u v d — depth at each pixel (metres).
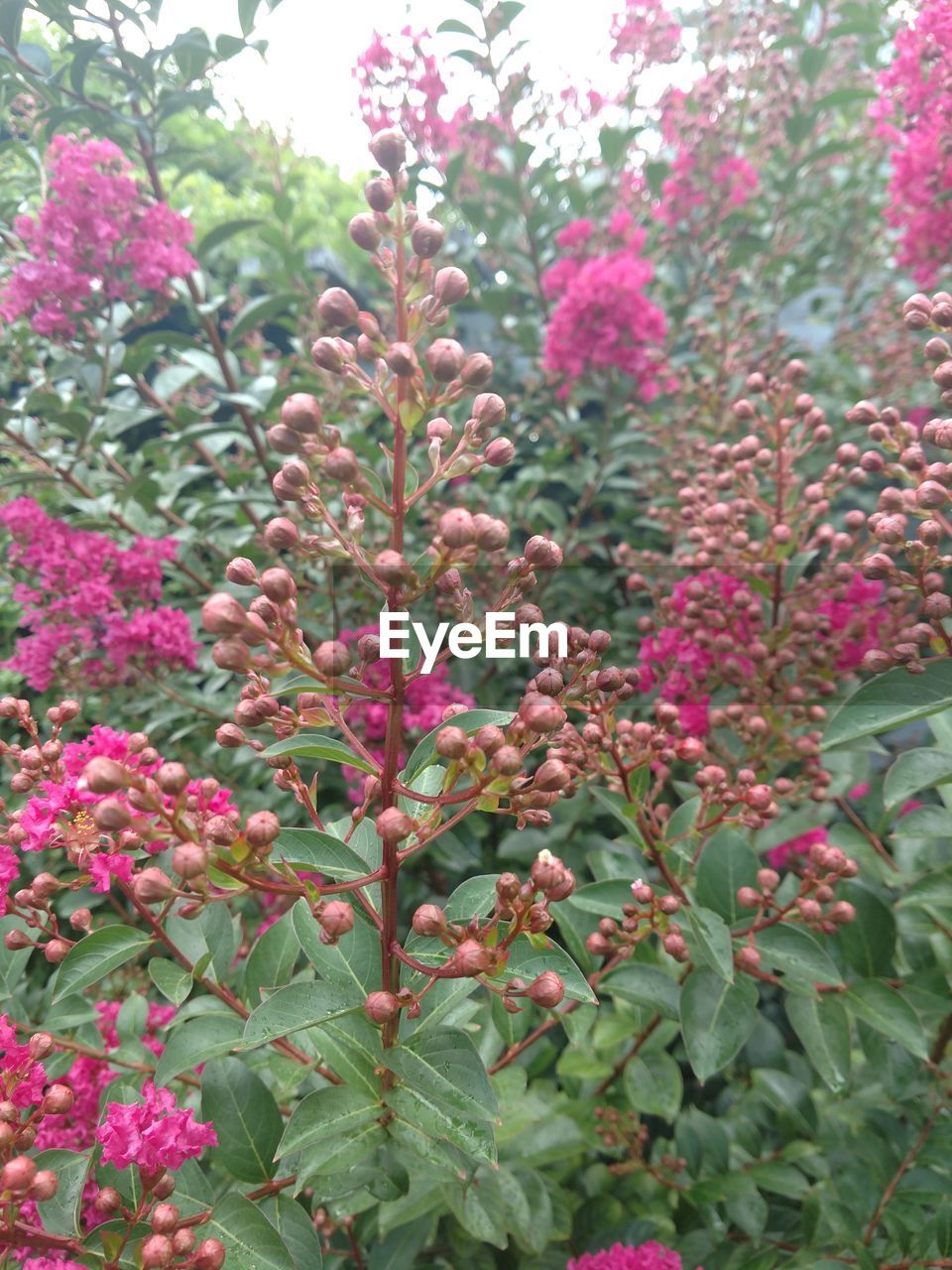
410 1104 0.24
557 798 0.23
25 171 0.67
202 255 0.59
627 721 0.33
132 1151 0.24
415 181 0.71
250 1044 0.22
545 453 0.70
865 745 0.38
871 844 0.41
